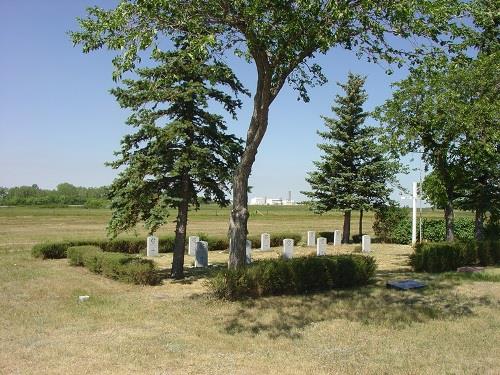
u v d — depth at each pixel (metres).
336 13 9.90
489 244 20.59
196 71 15.18
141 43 9.89
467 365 7.77
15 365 7.36
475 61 17.69
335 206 33.47
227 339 9.03
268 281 12.65
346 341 9.08
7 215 74.31
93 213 83.31
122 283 14.88
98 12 10.73
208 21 11.21
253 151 12.62
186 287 14.28
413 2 9.91
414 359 8.06
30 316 10.62
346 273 14.26
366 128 33.09
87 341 8.64
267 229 52.75
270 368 7.45
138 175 15.09
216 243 28.16
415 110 19.80
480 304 12.31
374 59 12.17
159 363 7.55
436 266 18.42
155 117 15.40
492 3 13.11
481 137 19.06
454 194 24.45
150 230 15.55
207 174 15.73
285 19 10.62
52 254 21.66
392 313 11.19
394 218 34.78
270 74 11.88
